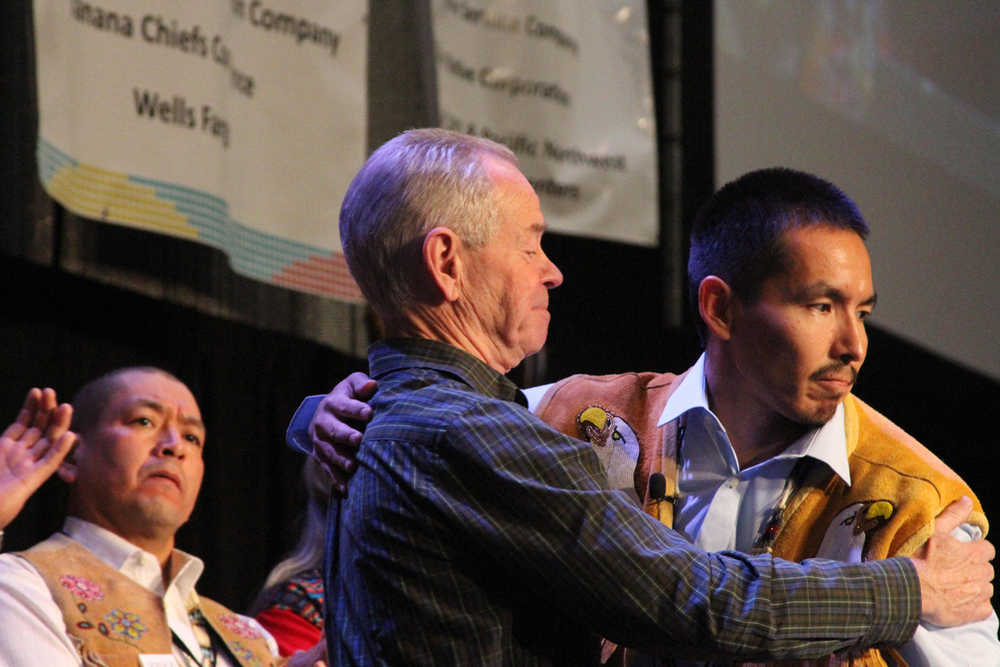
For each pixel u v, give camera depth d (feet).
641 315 31.32
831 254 10.84
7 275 21.93
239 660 16.21
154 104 20.39
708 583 9.18
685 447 11.90
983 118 33.91
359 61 23.67
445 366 10.18
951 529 10.70
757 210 11.17
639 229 27.12
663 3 31.83
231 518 23.88
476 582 9.39
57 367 22.34
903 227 32.19
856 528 10.89
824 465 11.34
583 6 26.94
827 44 32.04
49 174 18.94
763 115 31.42
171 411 16.35
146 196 20.18
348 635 9.67
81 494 15.89
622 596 9.11
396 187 10.36
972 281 33.58
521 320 10.37
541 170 26.03
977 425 35.19
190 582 16.42
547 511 9.20
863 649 9.75
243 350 24.53
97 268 22.70
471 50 25.53
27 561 14.98
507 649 9.37
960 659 10.44
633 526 9.30
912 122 32.81
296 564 18.19
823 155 31.63
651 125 27.53
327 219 22.94
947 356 32.86
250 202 21.90
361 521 9.71
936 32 33.37
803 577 9.43
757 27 31.68
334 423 10.36
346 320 25.98
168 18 20.70
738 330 11.25
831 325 10.92
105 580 15.31
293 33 22.75
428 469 9.47
